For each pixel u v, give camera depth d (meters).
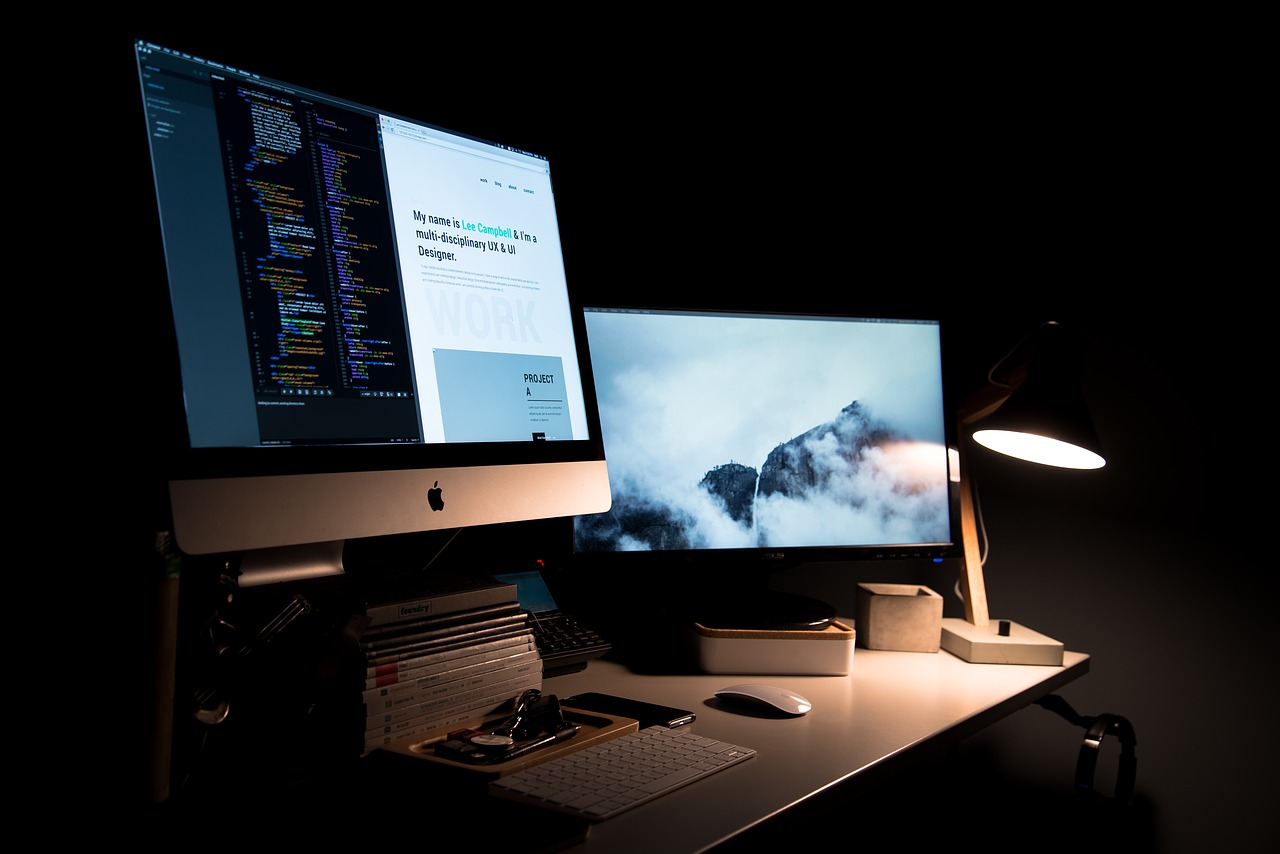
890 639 1.44
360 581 0.91
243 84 0.85
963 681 1.25
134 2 0.77
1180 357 1.69
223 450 0.76
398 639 0.81
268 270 0.84
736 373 1.40
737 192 1.93
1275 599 1.59
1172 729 1.68
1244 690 1.62
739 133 1.94
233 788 0.72
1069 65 1.83
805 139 2.00
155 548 0.65
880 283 2.00
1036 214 1.85
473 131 1.08
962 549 1.48
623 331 1.35
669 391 1.36
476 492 0.97
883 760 0.89
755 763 0.86
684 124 1.85
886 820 1.81
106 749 0.65
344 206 0.92
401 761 0.76
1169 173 1.72
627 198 1.76
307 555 0.91
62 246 0.98
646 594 1.48
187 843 0.62
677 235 1.83
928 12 1.96
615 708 0.98
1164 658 1.69
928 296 1.95
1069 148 1.82
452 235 1.02
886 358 1.49
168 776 0.66
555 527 1.33
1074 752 1.76
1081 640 1.77
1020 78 1.88
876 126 1.98
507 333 1.06
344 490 0.84
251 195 0.84
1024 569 1.84
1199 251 1.68
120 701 0.65
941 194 1.95
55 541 0.71
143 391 0.73
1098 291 1.79
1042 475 1.82
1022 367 1.46
